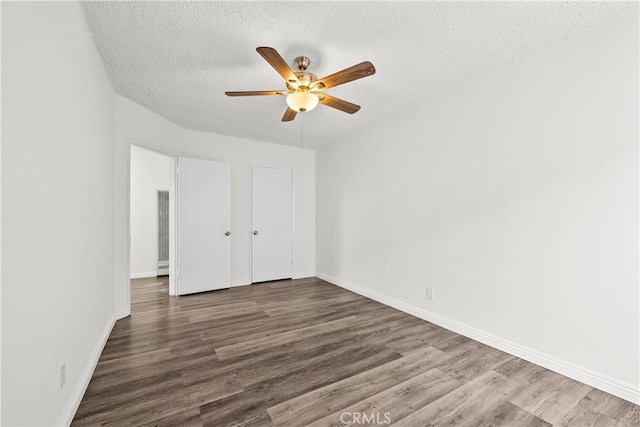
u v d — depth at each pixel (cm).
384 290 331
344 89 254
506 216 212
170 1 152
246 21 168
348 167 398
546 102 190
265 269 440
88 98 173
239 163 416
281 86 252
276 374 180
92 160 183
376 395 160
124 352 207
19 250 94
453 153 251
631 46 154
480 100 229
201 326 258
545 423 139
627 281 156
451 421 140
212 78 238
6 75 87
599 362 166
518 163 204
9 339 88
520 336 204
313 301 339
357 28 173
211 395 158
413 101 279
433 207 270
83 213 163
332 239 436
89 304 176
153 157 466
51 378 117
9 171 89
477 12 158
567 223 179
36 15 105
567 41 180
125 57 206
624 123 157
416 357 204
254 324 264
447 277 257
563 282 181
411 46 191
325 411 146
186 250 359
